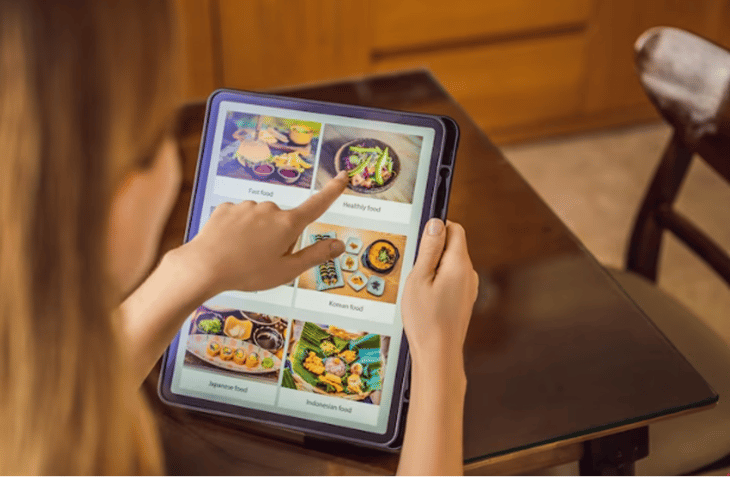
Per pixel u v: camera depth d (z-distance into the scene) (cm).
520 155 219
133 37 28
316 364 59
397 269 59
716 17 217
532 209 81
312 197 54
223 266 49
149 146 34
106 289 31
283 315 59
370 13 188
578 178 211
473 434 59
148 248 41
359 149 59
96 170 29
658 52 99
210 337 60
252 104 61
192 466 57
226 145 61
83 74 27
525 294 71
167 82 31
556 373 63
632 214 199
